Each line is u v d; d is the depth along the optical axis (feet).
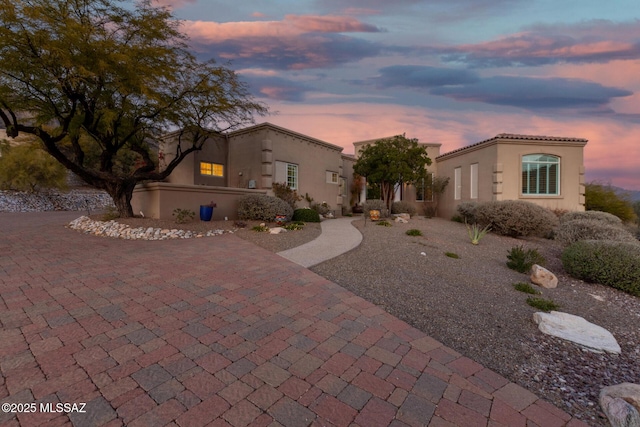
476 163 52.16
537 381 8.86
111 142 34.63
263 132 46.01
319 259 21.50
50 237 28.25
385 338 10.73
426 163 53.36
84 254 21.35
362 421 6.76
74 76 25.35
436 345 10.50
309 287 15.66
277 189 45.32
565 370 9.58
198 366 8.46
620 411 7.13
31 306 12.10
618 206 51.65
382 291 15.78
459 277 19.39
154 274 16.89
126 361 8.53
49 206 68.64
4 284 14.64
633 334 12.99
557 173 47.88
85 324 10.69
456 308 14.17
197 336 10.16
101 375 7.84
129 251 22.75
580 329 11.96
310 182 53.88
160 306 12.52
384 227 40.09
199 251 23.34
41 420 6.24
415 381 8.35
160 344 9.53
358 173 58.95
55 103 30.60
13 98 28.32
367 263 21.31
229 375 8.13
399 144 53.31
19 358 8.46
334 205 59.88
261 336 10.36
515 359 10.02
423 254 24.66
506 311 14.28
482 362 9.68
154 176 37.22
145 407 6.79
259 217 38.73
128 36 29.35
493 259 25.63
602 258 19.79
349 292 15.24
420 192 66.13
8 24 23.03
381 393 7.75
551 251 30.89
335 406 7.19
